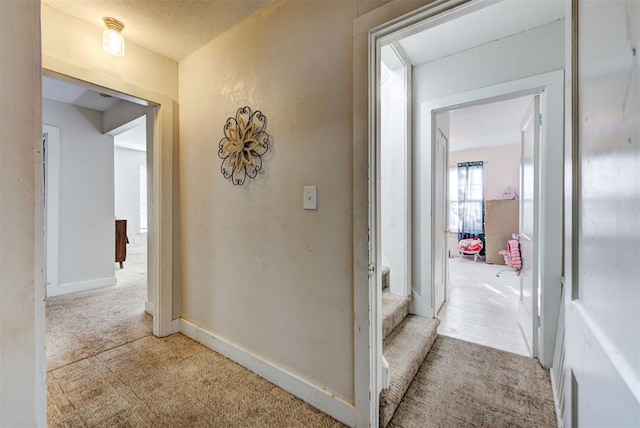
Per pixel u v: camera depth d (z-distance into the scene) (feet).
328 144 4.87
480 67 7.13
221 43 6.65
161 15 5.93
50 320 8.85
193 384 5.64
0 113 1.53
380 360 4.64
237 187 6.38
